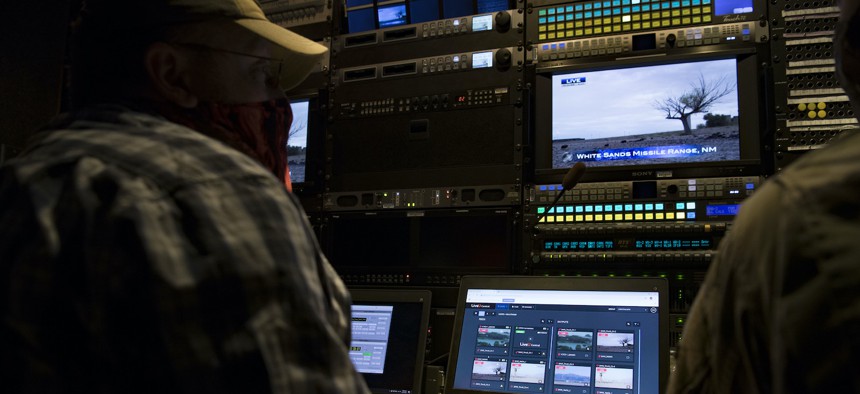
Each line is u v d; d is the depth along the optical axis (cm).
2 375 58
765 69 182
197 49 77
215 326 58
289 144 226
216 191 63
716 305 61
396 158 212
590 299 175
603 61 194
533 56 201
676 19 190
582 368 168
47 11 148
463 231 204
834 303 47
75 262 59
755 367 56
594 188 191
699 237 181
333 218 218
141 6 74
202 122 78
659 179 186
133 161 63
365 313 195
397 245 210
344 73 222
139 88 75
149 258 58
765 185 59
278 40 80
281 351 59
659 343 164
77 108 77
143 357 58
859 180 49
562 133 197
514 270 196
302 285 62
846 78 60
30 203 61
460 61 209
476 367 178
